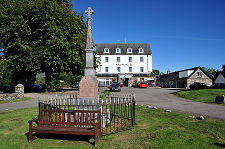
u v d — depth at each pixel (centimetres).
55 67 2373
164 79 5384
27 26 2153
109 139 509
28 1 2308
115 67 5300
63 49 2189
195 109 1055
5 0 2353
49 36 2169
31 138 493
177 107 1145
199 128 608
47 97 661
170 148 430
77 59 2320
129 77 5141
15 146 459
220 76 4609
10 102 1544
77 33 2497
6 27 2184
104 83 5103
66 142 489
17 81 2706
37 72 2556
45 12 2161
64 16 2344
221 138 502
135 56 5372
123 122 714
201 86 3253
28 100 1689
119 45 5647
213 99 1523
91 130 475
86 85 683
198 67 4106
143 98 1805
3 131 602
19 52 2192
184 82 4150
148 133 555
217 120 744
